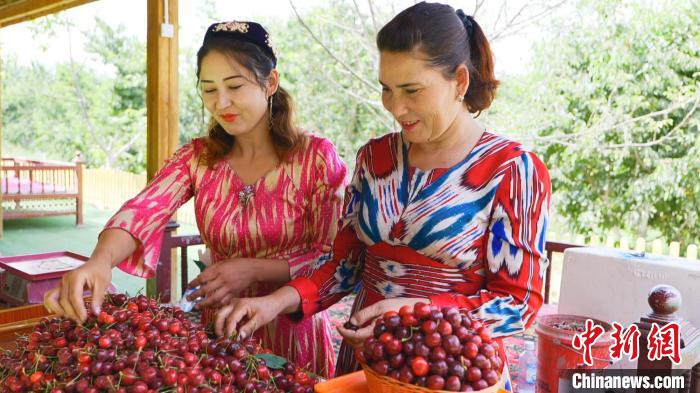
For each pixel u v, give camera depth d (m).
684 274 2.20
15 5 6.88
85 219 11.73
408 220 1.46
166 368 1.21
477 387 1.10
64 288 1.48
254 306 1.54
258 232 1.88
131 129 17.17
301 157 1.89
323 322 2.00
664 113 7.45
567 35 8.23
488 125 8.46
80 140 17.88
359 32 9.63
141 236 1.77
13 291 3.26
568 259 2.54
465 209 1.41
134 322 1.36
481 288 1.45
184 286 3.48
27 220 11.50
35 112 18.78
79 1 5.93
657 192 7.70
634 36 7.80
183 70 13.77
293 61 10.48
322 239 1.93
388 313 1.20
